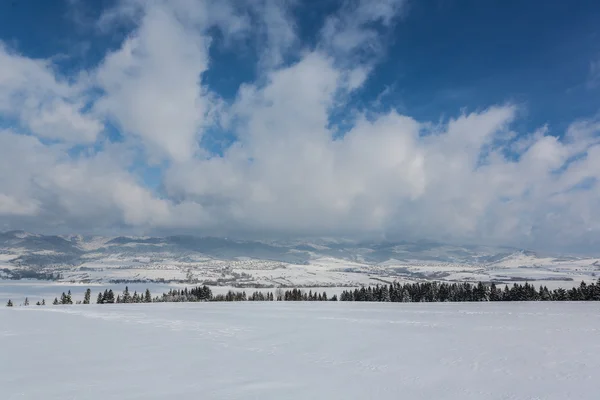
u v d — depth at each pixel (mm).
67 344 18656
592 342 16969
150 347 17766
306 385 11445
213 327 24969
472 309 34812
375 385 11391
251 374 12750
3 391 10797
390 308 38906
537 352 15227
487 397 10141
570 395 10133
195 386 11312
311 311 36406
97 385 11406
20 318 31766
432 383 11516
